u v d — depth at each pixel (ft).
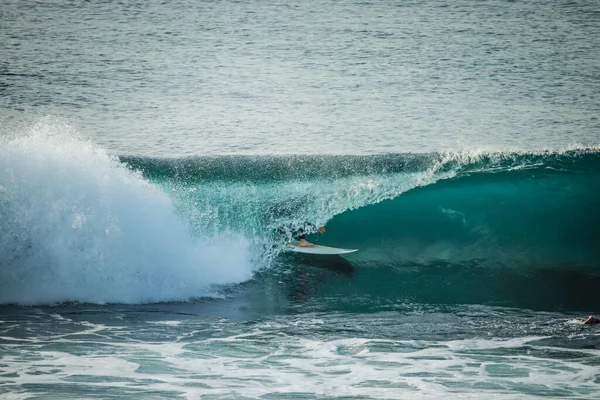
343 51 392.27
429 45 402.11
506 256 159.53
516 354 104.53
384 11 467.93
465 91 330.95
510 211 171.63
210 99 319.27
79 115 293.84
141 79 347.36
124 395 87.04
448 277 150.41
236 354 105.09
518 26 436.35
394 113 298.76
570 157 187.73
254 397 87.40
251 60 377.50
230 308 130.82
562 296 139.74
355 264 155.33
